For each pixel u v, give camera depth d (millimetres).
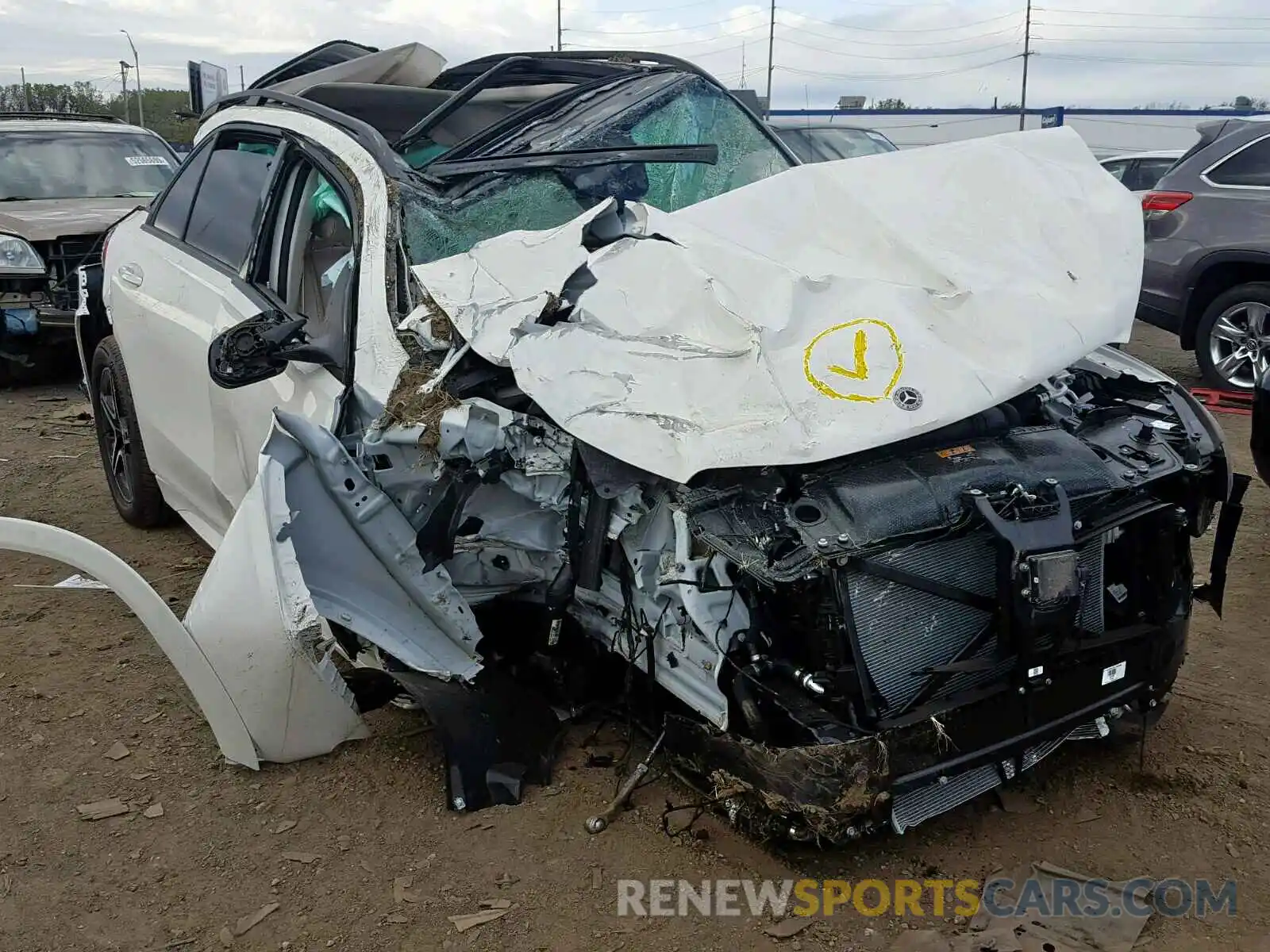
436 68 5055
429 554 2910
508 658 3373
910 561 2631
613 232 3375
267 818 3006
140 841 2922
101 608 4398
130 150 10125
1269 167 7570
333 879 2766
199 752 3334
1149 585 3031
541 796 3053
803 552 2527
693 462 2572
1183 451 3045
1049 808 3027
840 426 2588
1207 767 3195
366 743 3346
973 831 2936
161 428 4484
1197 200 7855
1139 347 9930
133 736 3424
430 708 2998
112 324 4891
